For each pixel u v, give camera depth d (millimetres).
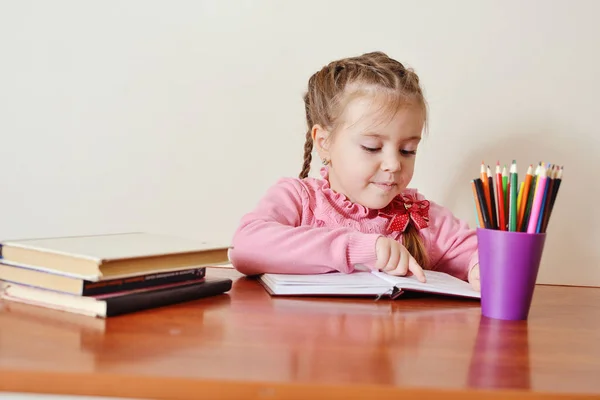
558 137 1468
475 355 729
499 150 1478
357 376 627
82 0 1486
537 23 1453
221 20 1479
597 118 1462
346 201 1348
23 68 1500
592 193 1475
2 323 767
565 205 1479
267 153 1501
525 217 927
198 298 974
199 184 1511
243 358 668
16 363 613
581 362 721
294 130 1493
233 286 1117
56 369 601
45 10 1491
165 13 1483
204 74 1490
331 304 983
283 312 906
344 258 1128
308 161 1432
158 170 1510
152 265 895
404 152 1290
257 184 1508
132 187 1515
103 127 1505
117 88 1497
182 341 724
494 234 928
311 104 1397
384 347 742
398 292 1044
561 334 854
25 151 1513
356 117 1255
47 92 1501
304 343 741
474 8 1457
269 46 1479
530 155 1475
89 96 1499
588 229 1480
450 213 1421
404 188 1320
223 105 1496
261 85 1488
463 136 1480
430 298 1084
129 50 1491
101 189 1515
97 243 948
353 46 1476
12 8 1492
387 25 1469
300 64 1481
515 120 1471
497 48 1462
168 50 1489
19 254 893
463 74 1469
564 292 1264
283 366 648
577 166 1472
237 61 1485
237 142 1501
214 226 1520
